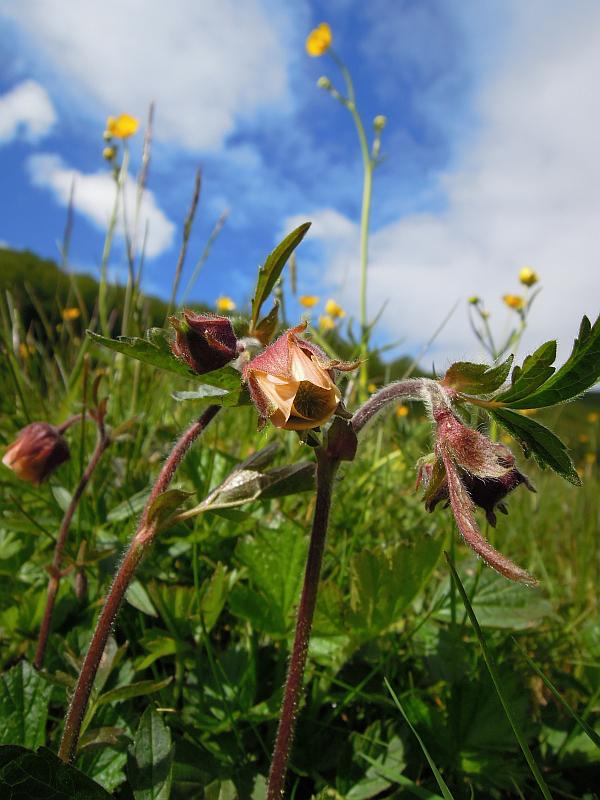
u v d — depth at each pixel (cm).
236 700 14
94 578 16
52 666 14
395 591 14
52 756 9
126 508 17
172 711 13
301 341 9
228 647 16
